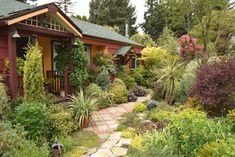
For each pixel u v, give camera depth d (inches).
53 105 275.1
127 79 542.6
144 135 220.5
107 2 1440.7
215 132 178.2
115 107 398.6
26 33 306.8
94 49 543.2
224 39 543.5
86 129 277.7
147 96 511.2
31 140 205.9
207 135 165.5
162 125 240.2
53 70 418.0
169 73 380.8
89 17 1434.5
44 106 230.4
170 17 476.7
